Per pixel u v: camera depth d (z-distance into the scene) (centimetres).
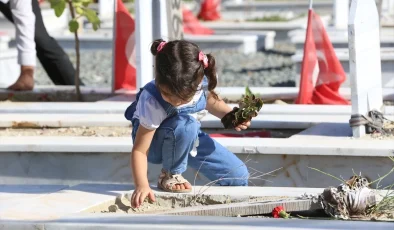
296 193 1002
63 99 1773
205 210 950
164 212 955
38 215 909
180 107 973
